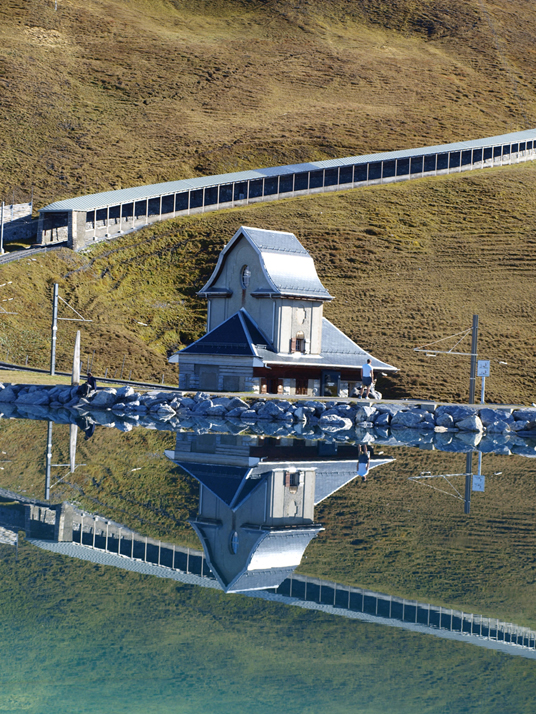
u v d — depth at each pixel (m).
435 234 111.12
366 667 7.79
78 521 14.86
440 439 36.50
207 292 59.91
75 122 151.25
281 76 184.50
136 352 82.12
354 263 103.25
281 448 29.19
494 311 91.88
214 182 116.81
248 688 7.18
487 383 76.19
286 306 56.06
